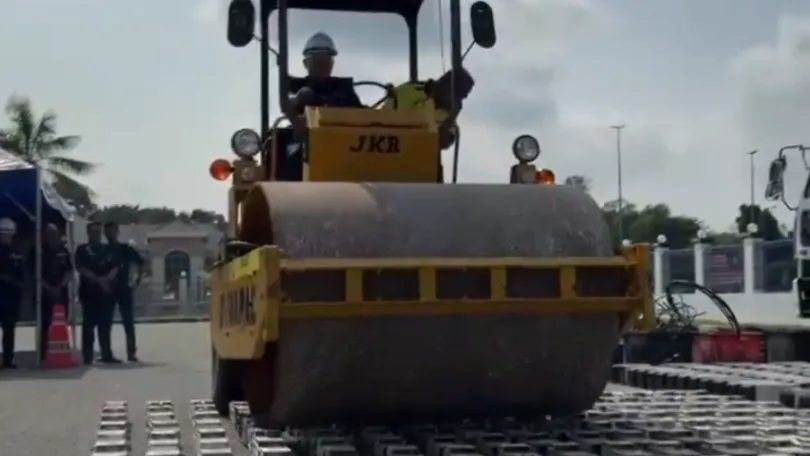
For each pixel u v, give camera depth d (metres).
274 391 6.29
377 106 7.91
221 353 7.23
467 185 6.47
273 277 5.66
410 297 5.92
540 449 6.24
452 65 7.34
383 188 6.31
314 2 8.25
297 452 6.63
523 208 6.31
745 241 31.41
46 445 7.63
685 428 7.12
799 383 9.45
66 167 55.94
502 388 6.46
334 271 5.82
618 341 6.41
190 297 52.38
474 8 7.50
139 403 10.25
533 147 7.38
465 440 6.54
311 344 5.99
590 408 7.05
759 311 29.33
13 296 15.62
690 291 27.12
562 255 6.18
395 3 8.42
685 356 12.86
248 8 7.78
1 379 13.39
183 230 56.00
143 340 24.16
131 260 16.92
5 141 55.22
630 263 6.17
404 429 6.80
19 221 17.42
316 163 6.87
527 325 6.20
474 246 6.10
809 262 16.38
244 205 6.72
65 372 14.54
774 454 6.02
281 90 7.11
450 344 6.17
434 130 7.03
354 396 6.32
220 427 7.35
